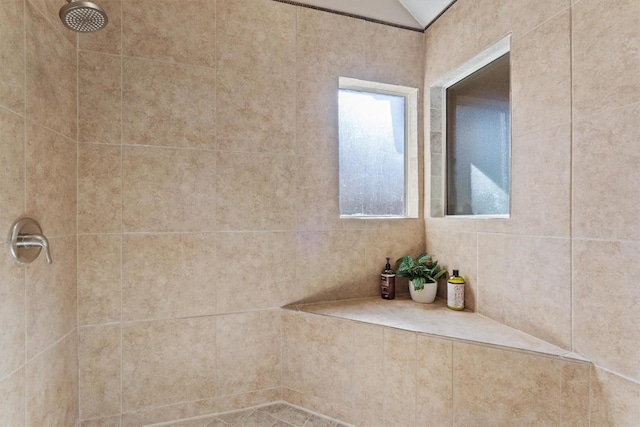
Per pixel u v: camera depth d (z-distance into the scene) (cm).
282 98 162
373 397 137
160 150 144
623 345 93
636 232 91
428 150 185
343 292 173
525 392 109
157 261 144
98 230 137
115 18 139
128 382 140
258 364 158
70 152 128
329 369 148
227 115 154
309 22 167
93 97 136
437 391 124
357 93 185
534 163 122
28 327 99
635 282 91
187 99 148
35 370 103
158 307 144
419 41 187
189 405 148
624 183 94
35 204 104
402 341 131
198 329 149
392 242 182
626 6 93
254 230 158
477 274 150
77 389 133
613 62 96
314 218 168
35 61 104
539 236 120
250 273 157
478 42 148
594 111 102
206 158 151
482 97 159
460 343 119
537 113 121
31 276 101
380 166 189
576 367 102
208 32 151
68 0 92
